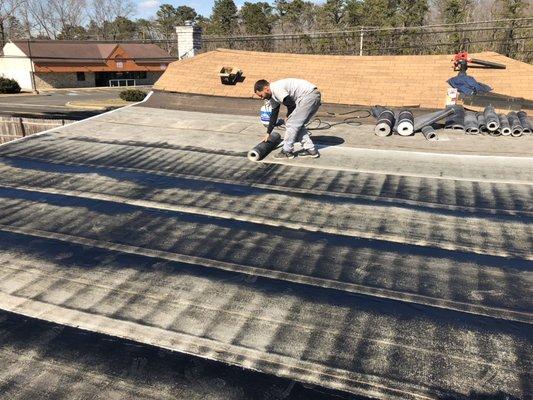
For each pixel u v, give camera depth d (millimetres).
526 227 4844
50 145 7828
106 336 3277
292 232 4793
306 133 6895
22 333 3322
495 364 2980
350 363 2994
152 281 3938
